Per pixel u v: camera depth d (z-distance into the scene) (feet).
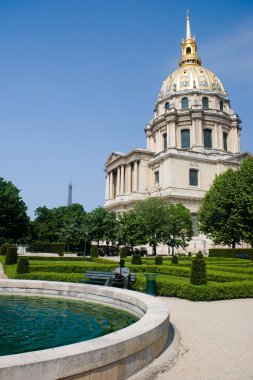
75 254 228.02
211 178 282.36
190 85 333.01
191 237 229.25
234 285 57.41
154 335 26.73
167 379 23.58
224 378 23.75
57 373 18.75
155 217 202.90
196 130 305.94
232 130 332.39
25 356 18.99
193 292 54.49
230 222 165.27
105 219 224.94
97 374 20.70
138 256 105.81
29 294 54.85
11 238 250.37
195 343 31.99
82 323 37.96
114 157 333.62
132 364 23.57
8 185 254.27
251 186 161.99
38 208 340.39
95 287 50.19
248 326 38.42
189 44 373.20
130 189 309.63
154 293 58.80
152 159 298.76
